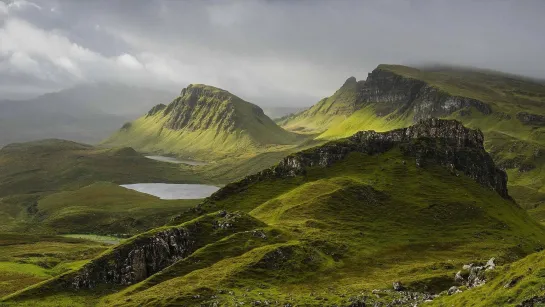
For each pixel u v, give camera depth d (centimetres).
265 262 13725
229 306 10250
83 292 13825
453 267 15125
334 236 18375
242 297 11031
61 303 12756
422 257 17838
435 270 14800
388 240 19462
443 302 8506
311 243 16462
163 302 10981
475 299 7512
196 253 15000
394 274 14638
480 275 8956
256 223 18062
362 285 12681
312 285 12962
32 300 12962
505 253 18588
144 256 15312
